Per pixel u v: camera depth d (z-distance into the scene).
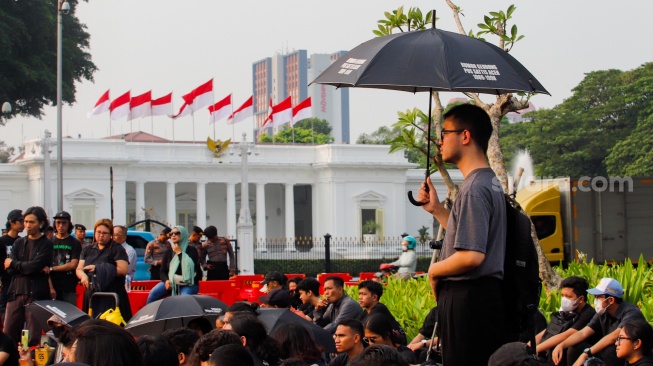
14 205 78.19
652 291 17.45
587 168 86.44
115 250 18.31
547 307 16.22
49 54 76.31
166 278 22.12
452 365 7.63
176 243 21.69
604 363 11.73
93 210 79.00
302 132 136.50
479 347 7.54
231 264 29.33
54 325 13.64
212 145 84.06
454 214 7.72
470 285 7.52
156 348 8.93
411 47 8.41
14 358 10.68
